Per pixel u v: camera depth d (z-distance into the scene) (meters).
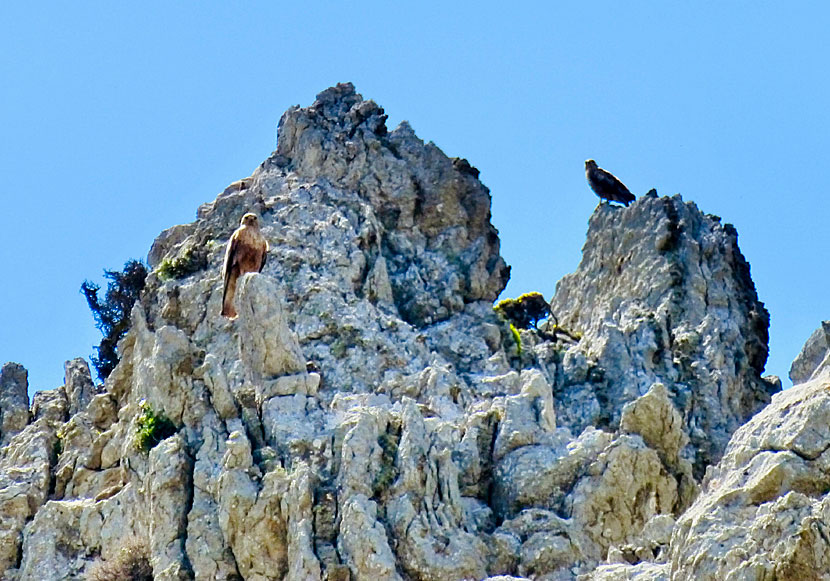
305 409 54.34
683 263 64.25
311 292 59.91
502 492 51.69
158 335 57.16
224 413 54.72
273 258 61.41
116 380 62.06
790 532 38.22
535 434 52.81
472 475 52.09
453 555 48.66
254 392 55.06
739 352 61.59
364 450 50.91
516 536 49.69
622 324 62.56
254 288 55.88
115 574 53.78
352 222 63.72
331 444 52.34
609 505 50.66
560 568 48.97
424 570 48.41
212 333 59.62
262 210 64.00
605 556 49.78
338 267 61.44
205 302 60.72
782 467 39.75
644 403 52.72
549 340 64.19
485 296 63.78
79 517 56.62
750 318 63.09
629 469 51.12
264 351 55.47
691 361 60.94
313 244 62.25
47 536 56.28
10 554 56.94
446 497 50.09
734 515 39.56
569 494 50.97
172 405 55.75
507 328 62.25
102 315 73.69
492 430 53.50
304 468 50.75
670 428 52.53
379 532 48.69
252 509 50.50
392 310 61.31
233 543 50.59
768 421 41.25
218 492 51.81
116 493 57.59
